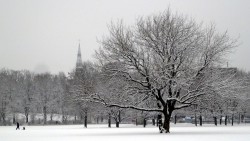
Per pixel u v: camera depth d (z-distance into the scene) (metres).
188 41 46.34
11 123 117.88
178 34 46.03
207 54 46.16
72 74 92.50
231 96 45.88
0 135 47.47
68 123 117.88
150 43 46.12
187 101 47.72
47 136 43.22
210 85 45.09
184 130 56.53
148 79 45.59
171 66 45.19
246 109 86.69
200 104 47.28
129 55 46.03
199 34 47.28
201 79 46.03
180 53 45.56
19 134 49.94
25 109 121.88
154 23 47.19
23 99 122.31
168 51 45.72
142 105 48.75
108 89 47.34
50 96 123.00
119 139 35.47
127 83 46.72
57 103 121.69
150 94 46.41
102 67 47.25
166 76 44.69
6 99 120.00
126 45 46.06
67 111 118.81
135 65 46.19
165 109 47.62
